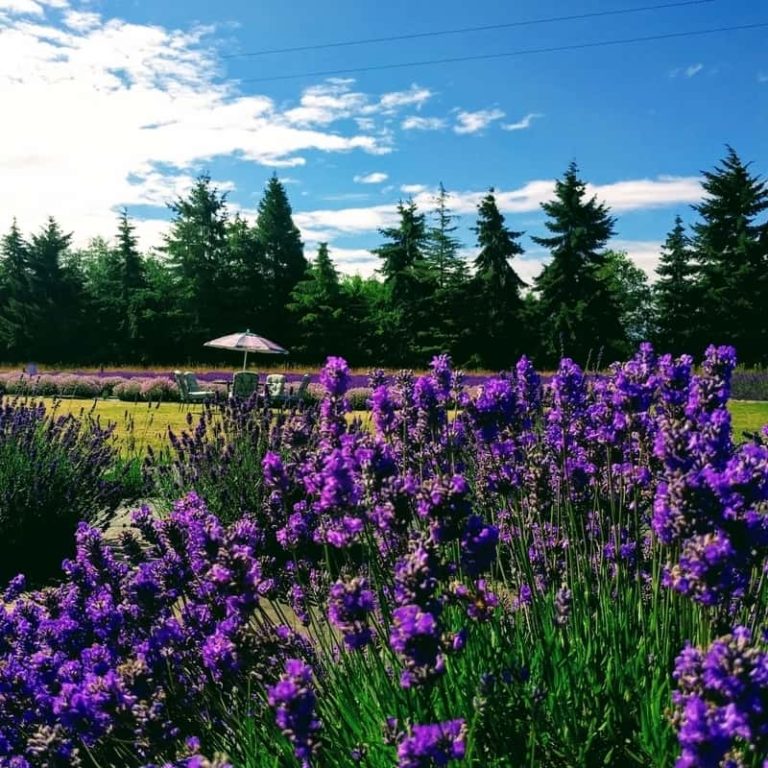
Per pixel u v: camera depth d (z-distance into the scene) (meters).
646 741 2.19
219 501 6.72
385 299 57.41
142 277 58.69
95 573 3.24
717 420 2.49
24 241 56.81
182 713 2.69
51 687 2.87
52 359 54.72
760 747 1.61
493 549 2.35
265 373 37.22
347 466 2.59
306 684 1.84
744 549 2.15
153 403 23.97
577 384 3.70
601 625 2.88
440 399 3.68
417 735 1.71
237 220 58.50
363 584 2.33
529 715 2.28
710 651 1.56
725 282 48.12
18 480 6.68
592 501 3.95
